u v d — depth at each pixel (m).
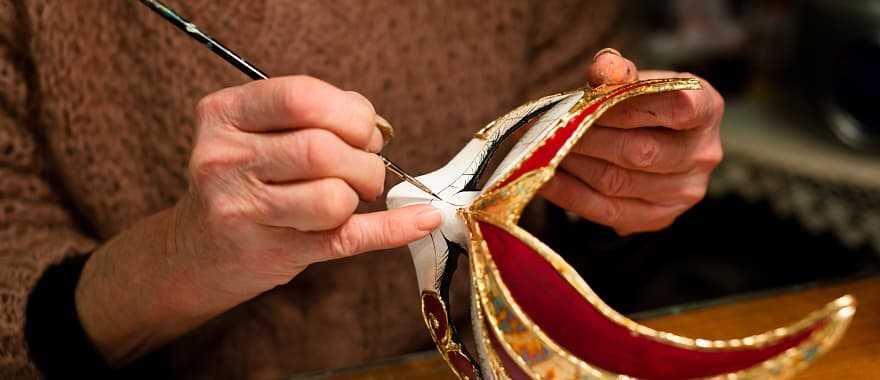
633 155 0.68
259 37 0.79
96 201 0.79
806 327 0.42
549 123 0.55
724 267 1.45
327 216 0.49
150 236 0.64
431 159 0.91
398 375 0.70
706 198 1.52
